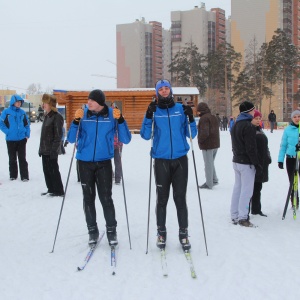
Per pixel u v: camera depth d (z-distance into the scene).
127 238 5.15
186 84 57.75
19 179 9.29
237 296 3.55
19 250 4.72
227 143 19.42
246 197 5.64
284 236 5.23
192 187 8.52
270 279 3.91
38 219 6.01
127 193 7.83
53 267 4.22
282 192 8.02
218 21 85.00
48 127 7.36
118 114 4.62
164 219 4.70
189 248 4.60
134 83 86.38
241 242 5.00
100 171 4.70
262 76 50.53
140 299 3.50
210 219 6.02
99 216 6.12
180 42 83.81
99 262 4.34
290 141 6.34
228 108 58.12
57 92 23.44
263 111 62.00
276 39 50.22
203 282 3.85
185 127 4.70
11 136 8.98
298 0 72.75
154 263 4.31
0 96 61.12
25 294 3.61
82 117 4.64
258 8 71.75
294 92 67.75
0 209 6.59
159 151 4.60
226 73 55.12
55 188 7.54
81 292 3.64
